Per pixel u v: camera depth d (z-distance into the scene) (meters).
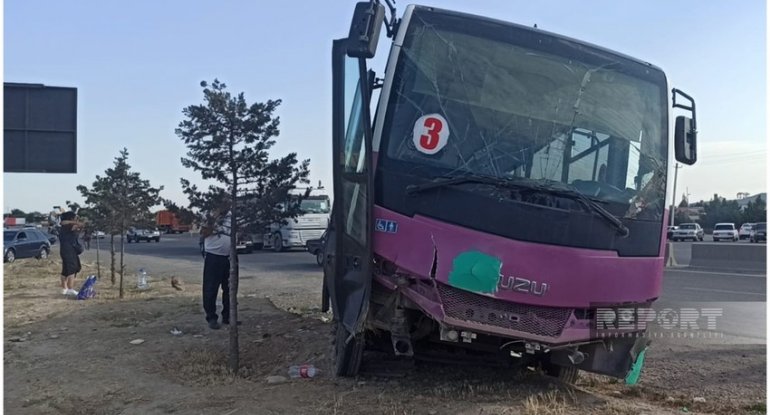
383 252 5.14
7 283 17.77
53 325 10.34
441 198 5.11
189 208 7.51
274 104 7.47
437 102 5.36
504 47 5.63
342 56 5.58
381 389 6.01
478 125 5.38
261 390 6.16
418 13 5.55
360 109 5.38
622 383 6.63
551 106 5.56
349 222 5.58
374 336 6.19
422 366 6.62
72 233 15.14
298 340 8.40
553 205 5.19
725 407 5.88
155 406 5.90
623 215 5.44
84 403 6.14
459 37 5.57
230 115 7.27
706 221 89.50
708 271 21.89
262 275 20.36
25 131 11.69
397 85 5.34
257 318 10.58
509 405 5.55
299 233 32.97
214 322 9.73
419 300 5.05
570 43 5.84
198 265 26.20
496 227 5.08
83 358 7.84
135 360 7.66
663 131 5.93
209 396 6.05
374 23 4.97
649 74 6.02
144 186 15.62
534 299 5.06
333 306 6.31
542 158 5.40
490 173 5.26
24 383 6.88
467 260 5.00
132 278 19.83
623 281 5.32
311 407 5.55
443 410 5.39
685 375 6.98
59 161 11.82
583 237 5.22
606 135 5.63
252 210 7.35
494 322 5.04
